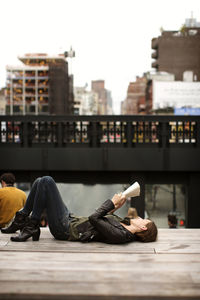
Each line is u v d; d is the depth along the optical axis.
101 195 10.51
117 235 2.96
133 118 10.52
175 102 32.44
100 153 10.38
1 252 2.77
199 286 2.12
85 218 3.17
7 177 3.86
